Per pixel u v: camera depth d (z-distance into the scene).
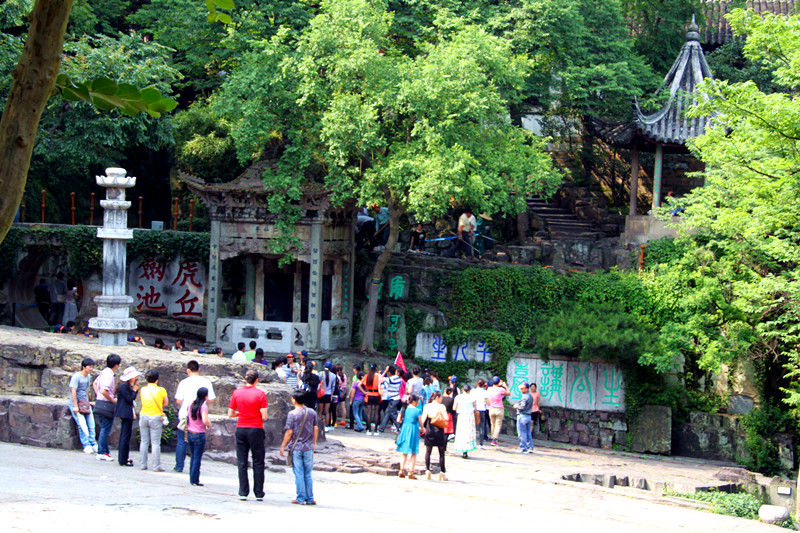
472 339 28.67
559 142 38.59
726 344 25.11
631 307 28.20
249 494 13.66
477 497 16.38
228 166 32.66
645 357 25.50
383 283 30.81
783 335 24.28
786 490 22.92
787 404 26.97
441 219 35.81
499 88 30.86
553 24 31.88
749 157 20.36
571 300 29.05
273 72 26.53
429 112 25.97
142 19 37.34
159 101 4.28
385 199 27.34
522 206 27.19
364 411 25.52
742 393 26.98
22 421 18.05
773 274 25.09
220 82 36.09
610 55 33.44
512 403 27.92
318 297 27.77
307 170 27.78
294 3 31.58
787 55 20.12
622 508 17.47
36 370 19.84
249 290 29.98
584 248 32.06
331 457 18.89
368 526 11.48
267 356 27.95
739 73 36.06
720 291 25.72
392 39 33.09
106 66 27.78
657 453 26.39
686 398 27.23
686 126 30.78
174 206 34.31
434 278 30.53
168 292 31.95
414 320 30.17
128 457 15.84
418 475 18.52
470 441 21.94
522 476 20.25
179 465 15.46
